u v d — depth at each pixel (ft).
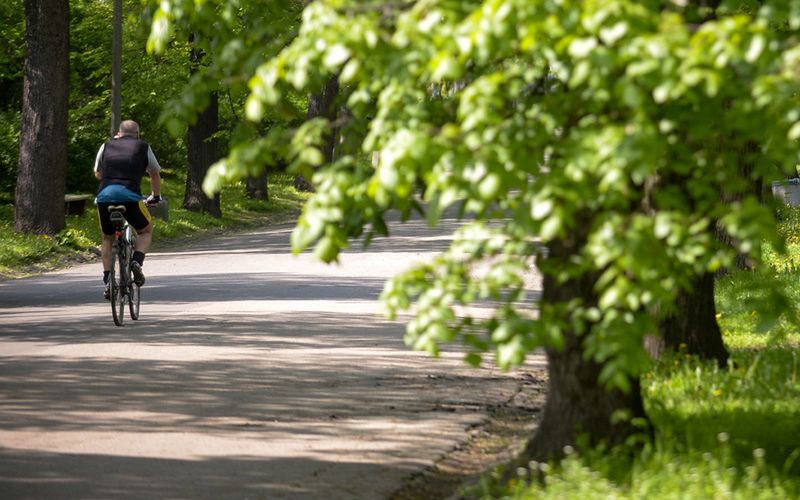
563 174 38.42
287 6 61.26
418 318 41.19
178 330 110.22
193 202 315.78
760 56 35.78
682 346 83.05
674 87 35.53
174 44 313.32
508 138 39.01
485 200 38.42
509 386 83.82
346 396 78.48
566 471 48.57
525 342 40.57
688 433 54.39
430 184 38.17
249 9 60.54
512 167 38.40
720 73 36.29
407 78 39.99
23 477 56.03
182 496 53.06
